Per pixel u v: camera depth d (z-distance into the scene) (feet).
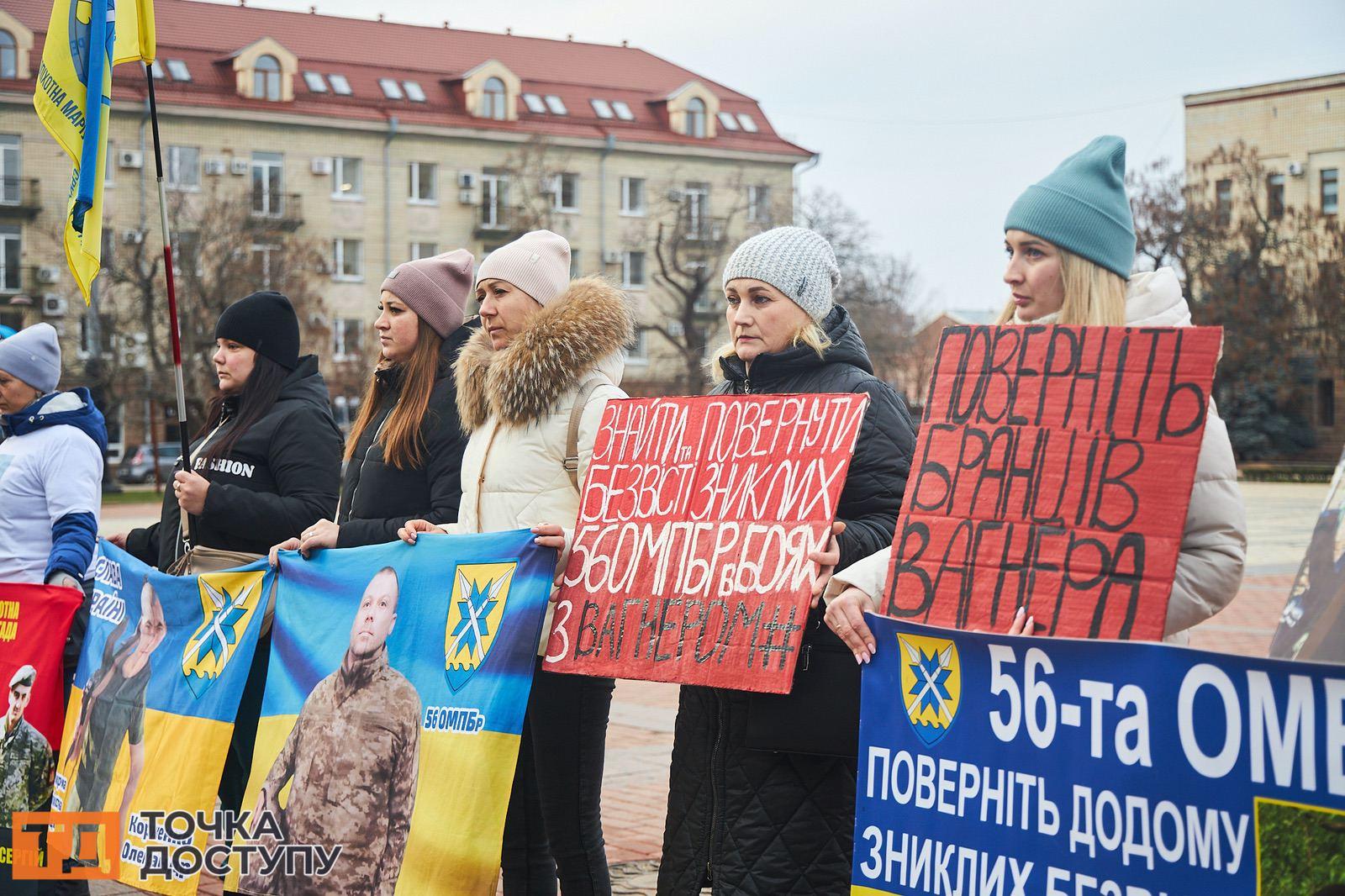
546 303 14.14
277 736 14.12
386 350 15.44
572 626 12.22
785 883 11.15
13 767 16.33
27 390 17.01
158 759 15.19
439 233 179.42
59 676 16.48
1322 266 168.25
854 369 11.90
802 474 11.27
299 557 14.57
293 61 171.42
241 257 143.95
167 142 163.53
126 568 16.38
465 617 12.78
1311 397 172.55
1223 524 9.34
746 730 11.18
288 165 171.01
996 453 9.91
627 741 26.30
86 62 15.65
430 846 12.44
